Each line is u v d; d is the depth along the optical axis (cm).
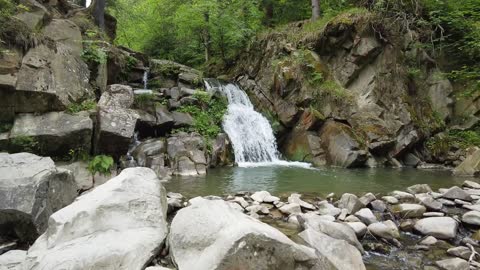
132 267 346
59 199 512
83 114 828
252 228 338
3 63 766
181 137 1112
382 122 1339
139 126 1098
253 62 1747
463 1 1520
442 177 1043
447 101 1498
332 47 1486
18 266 349
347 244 430
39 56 846
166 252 396
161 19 2164
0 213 437
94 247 361
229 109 1422
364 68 1448
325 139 1333
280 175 1029
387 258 468
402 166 1310
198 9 1855
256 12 1905
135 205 448
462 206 674
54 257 345
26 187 457
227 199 707
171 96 1289
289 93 1466
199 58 2178
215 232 365
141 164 977
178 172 999
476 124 1464
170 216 601
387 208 661
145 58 1534
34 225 445
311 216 563
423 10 1565
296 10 1947
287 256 335
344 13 1477
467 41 1509
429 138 1416
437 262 445
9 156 530
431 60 1522
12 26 818
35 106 794
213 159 1148
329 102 1395
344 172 1116
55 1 1298
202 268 323
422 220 568
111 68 1216
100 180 778
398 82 1434
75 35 1038
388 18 1477
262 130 1438
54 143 773
